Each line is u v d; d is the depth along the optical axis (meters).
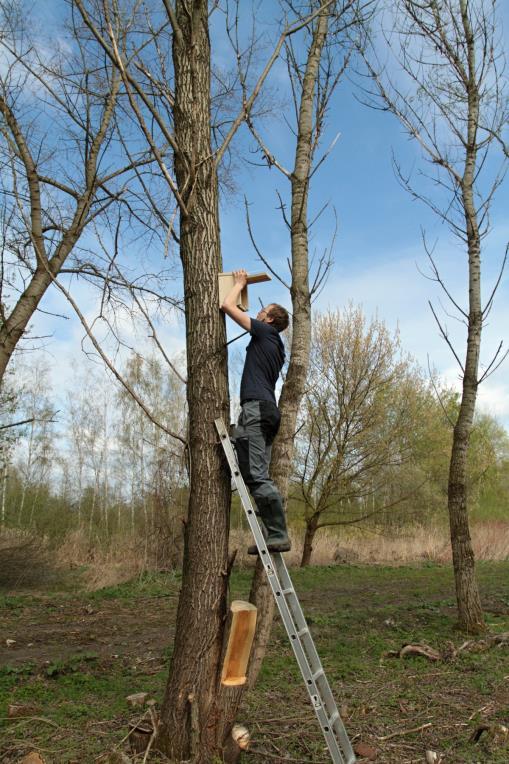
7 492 24.02
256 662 6.13
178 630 4.82
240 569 19.05
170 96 5.45
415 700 6.69
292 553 22.16
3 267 9.71
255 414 4.71
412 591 15.76
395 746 5.48
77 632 11.18
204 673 4.68
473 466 33.41
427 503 22.61
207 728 4.61
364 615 12.09
